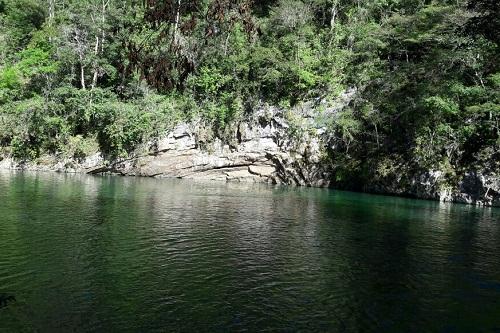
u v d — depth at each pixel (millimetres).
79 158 56375
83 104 56188
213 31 10969
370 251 19469
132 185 43031
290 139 51688
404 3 56781
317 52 54812
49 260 16406
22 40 75750
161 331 10906
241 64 53875
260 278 15281
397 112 46469
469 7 26859
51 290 13414
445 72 40688
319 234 22688
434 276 16094
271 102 53156
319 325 11609
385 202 36875
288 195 40094
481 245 21141
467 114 38656
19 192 33969
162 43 10766
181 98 55938
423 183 41031
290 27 56094
